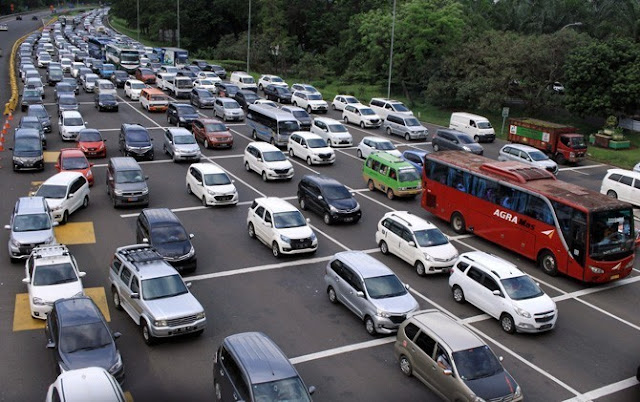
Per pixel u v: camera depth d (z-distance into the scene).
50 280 18.03
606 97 47.00
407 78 70.69
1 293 19.45
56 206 25.41
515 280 19.02
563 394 15.40
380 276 18.61
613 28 67.44
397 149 41.41
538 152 38.56
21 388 14.40
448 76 62.09
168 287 17.56
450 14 65.69
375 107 53.19
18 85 63.09
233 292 20.34
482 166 26.47
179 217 27.50
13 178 32.09
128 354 16.22
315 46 105.00
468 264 20.23
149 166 35.66
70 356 14.38
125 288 18.00
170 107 47.16
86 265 21.88
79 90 61.34
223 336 17.42
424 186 29.42
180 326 16.56
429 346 15.03
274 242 23.45
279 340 17.31
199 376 15.30
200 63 77.50
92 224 26.11
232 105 50.44
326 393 14.83
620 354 17.59
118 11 135.12
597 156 43.84
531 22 75.50
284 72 91.31
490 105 54.97
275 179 33.47
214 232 25.92
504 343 17.88
